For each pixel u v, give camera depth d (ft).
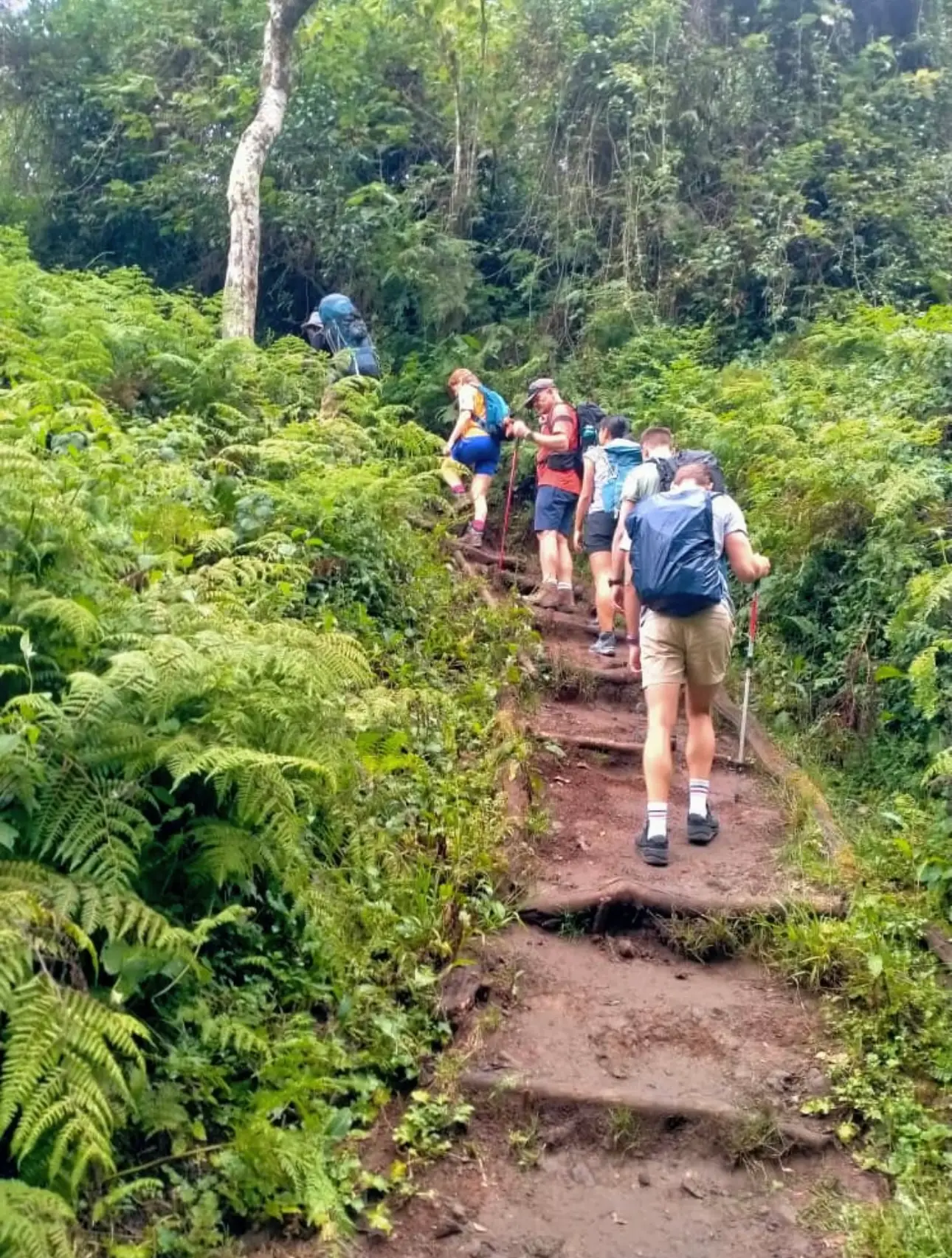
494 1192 11.07
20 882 9.86
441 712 19.07
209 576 15.44
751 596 25.08
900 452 23.56
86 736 11.09
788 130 43.60
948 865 15.61
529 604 27.84
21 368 20.67
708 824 17.74
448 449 29.84
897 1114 11.96
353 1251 10.00
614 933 15.39
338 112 45.60
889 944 14.56
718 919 15.10
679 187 42.55
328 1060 11.44
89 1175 9.39
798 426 27.45
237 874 11.73
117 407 23.52
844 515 23.67
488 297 43.68
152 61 47.83
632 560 17.07
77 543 12.87
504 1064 12.49
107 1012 9.36
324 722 13.12
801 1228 10.85
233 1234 9.80
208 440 24.35
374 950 13.08
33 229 48.34
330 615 18.60
